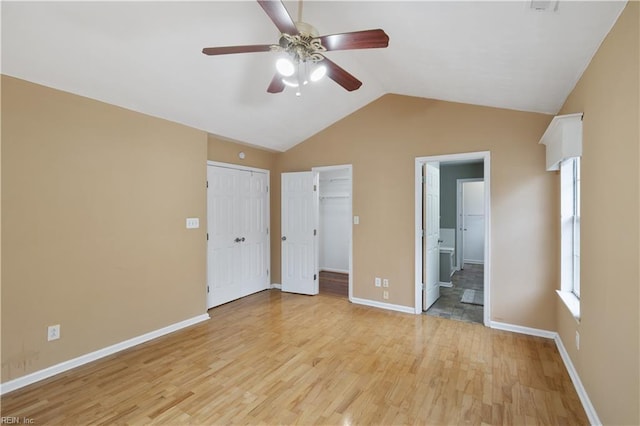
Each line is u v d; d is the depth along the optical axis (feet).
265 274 16.61
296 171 16.07
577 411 6.60
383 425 6.21
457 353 9.26
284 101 11.98
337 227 21.80
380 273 13.53
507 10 5.61
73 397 7.10
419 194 12.69
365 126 13.89
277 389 7.43
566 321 8.64
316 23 7.97
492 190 11.15
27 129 7.64
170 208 11.00
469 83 9.64
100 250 9.08
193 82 9.49
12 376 7.39
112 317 9.35
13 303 7.43
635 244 4.53
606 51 5.62
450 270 17.31
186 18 7.13
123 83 8.71
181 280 11.36
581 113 7.05
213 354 9.25
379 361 8.79
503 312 11.04
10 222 7.38
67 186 8.36
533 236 10.55
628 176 4.75
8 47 6.75
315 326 11.44
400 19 6.93
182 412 6.59
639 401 4.40
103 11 6.51
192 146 11.75
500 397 7.09
